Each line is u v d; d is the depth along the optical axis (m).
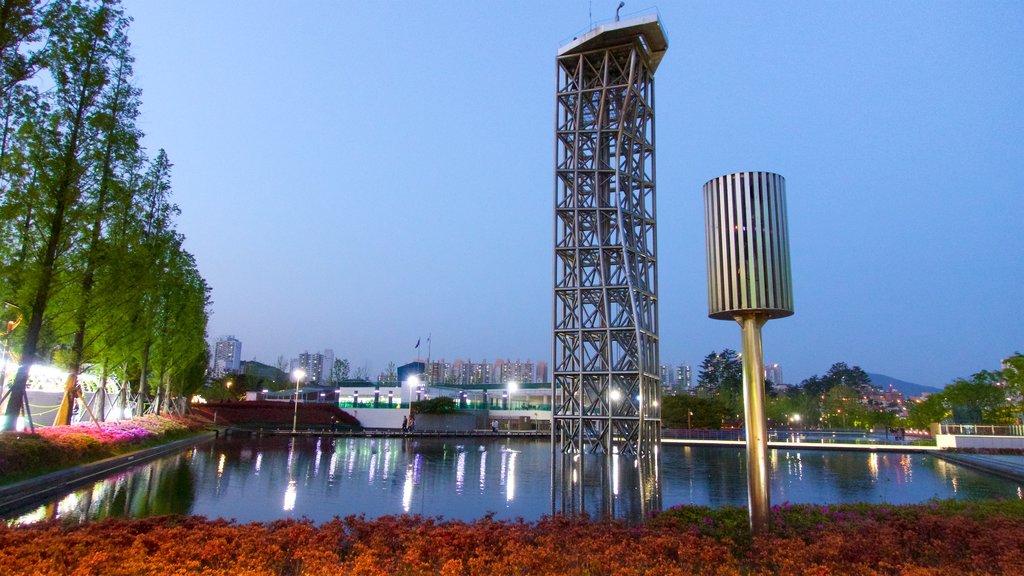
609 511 24.42
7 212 25.39
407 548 11.86
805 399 131.75
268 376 191.62
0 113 25.09
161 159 51.34
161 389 70.62
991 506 17.05
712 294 14.47
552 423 47.16
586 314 49.94
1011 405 75.31
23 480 23.88
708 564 10.96
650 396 46.69
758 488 13.59
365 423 97.19
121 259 32.59
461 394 106.38
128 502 23.80
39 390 46.91
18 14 22.12
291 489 28.95
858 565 10.63
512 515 23.12
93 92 29.59
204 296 67.75
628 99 48.91
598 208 49.59
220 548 11.08
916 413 104.62
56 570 9.97
